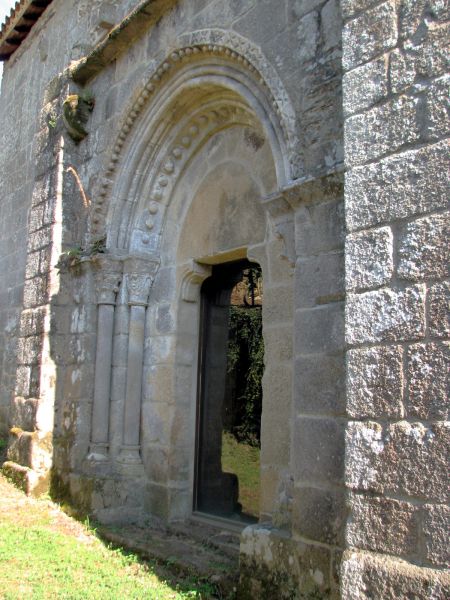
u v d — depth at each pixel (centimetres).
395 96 334
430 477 289
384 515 303
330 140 439
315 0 469
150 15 661
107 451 689
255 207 584
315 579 396
